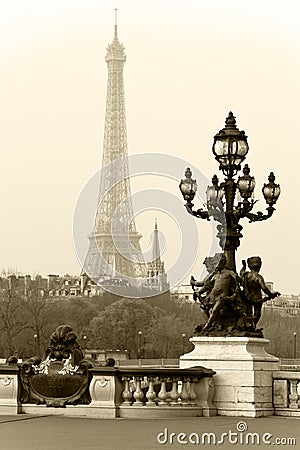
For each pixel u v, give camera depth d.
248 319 46.28
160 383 43.59
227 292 46.25
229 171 47.22
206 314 46.78
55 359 43.84
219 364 45.28
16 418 41.56
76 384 43.19
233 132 47.06
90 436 35.34
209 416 43.94
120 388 42.97
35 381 43.75
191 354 46.06
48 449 31.70
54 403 43.31
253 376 44.62
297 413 44.72
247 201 46.78
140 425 39.25
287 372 45.56
